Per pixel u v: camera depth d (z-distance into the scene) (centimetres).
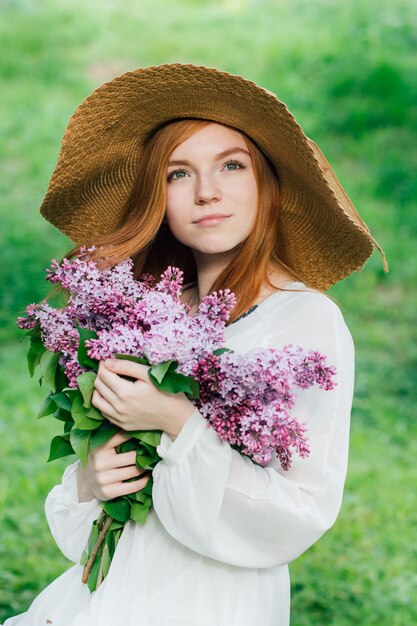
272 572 208
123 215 246
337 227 227
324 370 185
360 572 415
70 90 1198
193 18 1438
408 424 596
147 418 194
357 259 233
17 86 1201
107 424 203
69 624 199
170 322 195
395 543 442
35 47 1298
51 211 246
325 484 198
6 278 779
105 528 208
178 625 195
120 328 196
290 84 1171
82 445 200
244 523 192
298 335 210
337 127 1088
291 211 232
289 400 185
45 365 210
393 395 638
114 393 194
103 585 204
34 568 408
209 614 197
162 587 200
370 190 964
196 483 190
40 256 815
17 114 1123
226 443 192
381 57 1213
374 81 1157
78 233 254
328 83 1176
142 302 200
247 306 218
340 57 1229
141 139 234
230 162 217
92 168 237
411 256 859
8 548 423
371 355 696
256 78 1190
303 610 389
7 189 954
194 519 189
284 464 193
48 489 481
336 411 204
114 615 199
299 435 184
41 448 532
